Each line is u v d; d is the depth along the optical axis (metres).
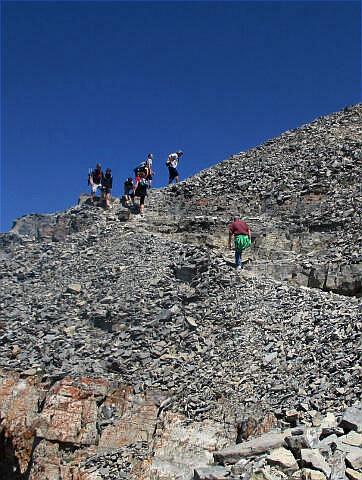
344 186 33.38
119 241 33.66
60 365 22.11
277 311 22.94
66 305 27.17
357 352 17.92
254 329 22.14
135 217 37.94
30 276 31.95
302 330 20.91
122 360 21.81
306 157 39.22
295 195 34.28
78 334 24.45
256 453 12.66
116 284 27.80
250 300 24.20
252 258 29.48
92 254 32.75
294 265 27.31
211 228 33.53
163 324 23.58
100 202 41.19
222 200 37.03
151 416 19.02
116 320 24.52
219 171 42.44
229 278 26.08
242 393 18.41
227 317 23.42
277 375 18.64
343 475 11.02
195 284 25.94
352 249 26.97
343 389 16.20
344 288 25.19
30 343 24.22
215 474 11.94
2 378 21.73
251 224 32.22
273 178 37.72
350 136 41.12
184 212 37.25
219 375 19.86
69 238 36.25
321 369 17.89
